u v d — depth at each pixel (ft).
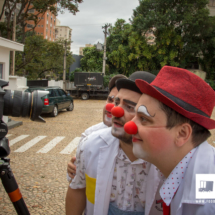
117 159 3.61
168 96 2.40
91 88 69.67
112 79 4.60
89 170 3.71
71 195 4.15
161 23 73.61
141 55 82.58
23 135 25.17
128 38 82.43
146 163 3.52
